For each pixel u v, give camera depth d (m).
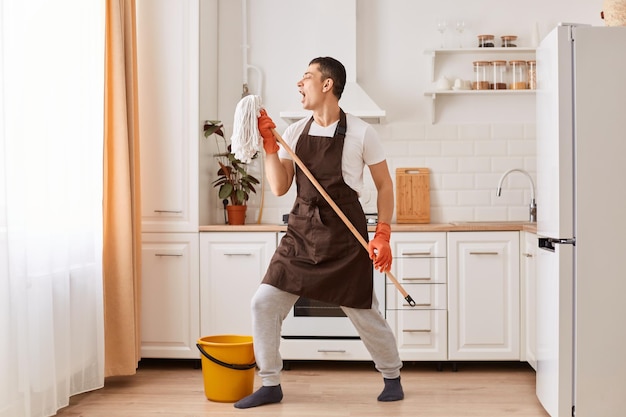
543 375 3.34
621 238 3.01
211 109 4.76
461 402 3.61
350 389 3.87
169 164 4.38
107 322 3.96
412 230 4.29
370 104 4.56
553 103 3.12
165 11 4.41
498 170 4.88
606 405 3.03
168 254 4.36
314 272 3.45
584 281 3.02
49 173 3.35
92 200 3.76
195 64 4.40
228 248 4.35
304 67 4.95
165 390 3.88
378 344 3.58
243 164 4.89
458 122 4.89
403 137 4.90
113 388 3.94
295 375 4.20
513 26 4.88
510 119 4.88
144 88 4.41
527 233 4.18
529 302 4.18
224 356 3.62
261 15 4.96
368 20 4.92
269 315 3.52
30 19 3.18
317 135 3.50
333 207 3.42
